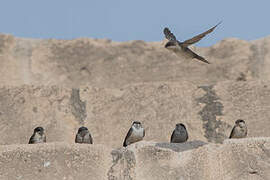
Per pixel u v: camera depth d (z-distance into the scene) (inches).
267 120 1305.4
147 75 1659.7
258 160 785.6
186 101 1360.7
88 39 1753.2
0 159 768.9
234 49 1731.1
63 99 1347.2
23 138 1237.1
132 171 776.3
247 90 1384.1
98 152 791.7
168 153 784.3
